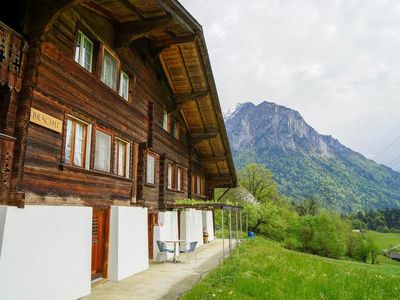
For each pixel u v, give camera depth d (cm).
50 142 695
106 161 927
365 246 5559
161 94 1422
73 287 705
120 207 947
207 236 2077
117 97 996
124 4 880
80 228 740
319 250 4772
